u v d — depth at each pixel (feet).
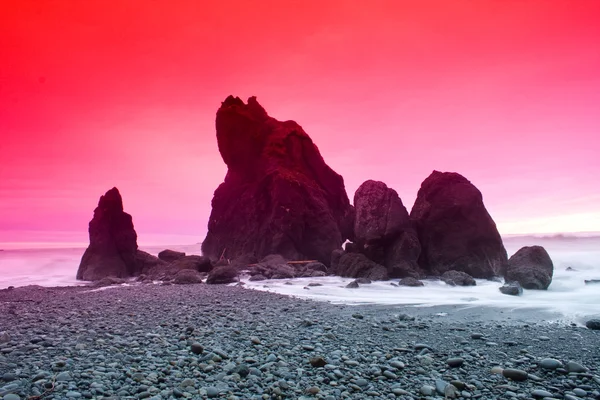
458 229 79.00
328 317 40.19
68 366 23.72
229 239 111.04
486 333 32.89
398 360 25.55
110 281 80.74
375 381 22.22
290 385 21.45
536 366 24.31
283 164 109.50
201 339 30.50
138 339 30.63
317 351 27.48
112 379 21.83
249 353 26.76
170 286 69.36
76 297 55.16
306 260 98.94
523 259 66.64
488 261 77.10
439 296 57.06
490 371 23.61
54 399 18.89
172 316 39.91
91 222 98.84
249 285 71.26
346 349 28.19
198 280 78.74
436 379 22.30
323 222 101.71
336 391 20.68
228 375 22.77
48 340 29.91
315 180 113.39
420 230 84.12
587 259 100.17
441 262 78.74
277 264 88.17
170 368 23.80
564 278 73.61
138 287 68.18
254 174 113.50
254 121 116.26
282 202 99.60
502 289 59.62
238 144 114.62
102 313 41.83
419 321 38.17
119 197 100.94
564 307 44.96
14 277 101.81
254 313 42.14
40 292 62.85
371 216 84.43
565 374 23.09
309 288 66.08
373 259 82.64
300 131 116.57
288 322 37.50
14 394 19.07
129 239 98.58
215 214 116.78
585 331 33.37
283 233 97.45
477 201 80.07
